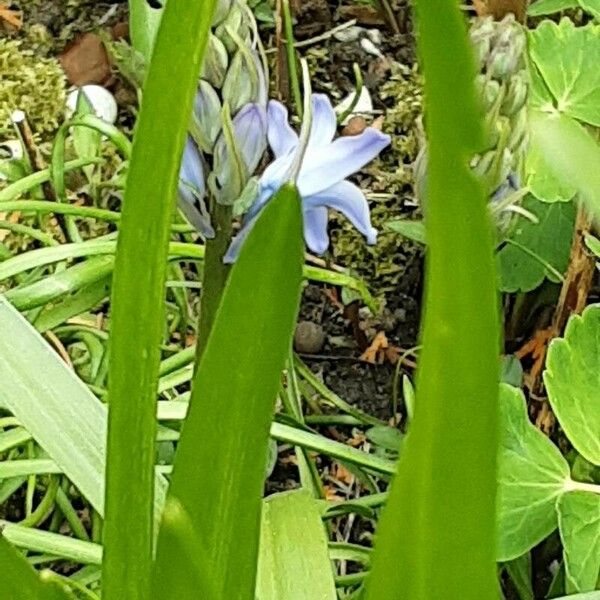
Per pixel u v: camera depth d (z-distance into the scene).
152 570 0.17
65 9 0.76
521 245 0.52
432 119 0.11
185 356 0.46
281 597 0.29
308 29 0.76
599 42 0.43
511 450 0.37
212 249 0.30
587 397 0.37
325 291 0.65
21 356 0.28
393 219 0.66
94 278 0.44
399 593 0.14
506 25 0.29
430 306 0.12
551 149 0.23
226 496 0.17
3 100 0.69
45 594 0.17
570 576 0.35
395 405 0.55
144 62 0.43
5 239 0.61
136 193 0.15
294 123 0.67
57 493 0.48
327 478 0.57
